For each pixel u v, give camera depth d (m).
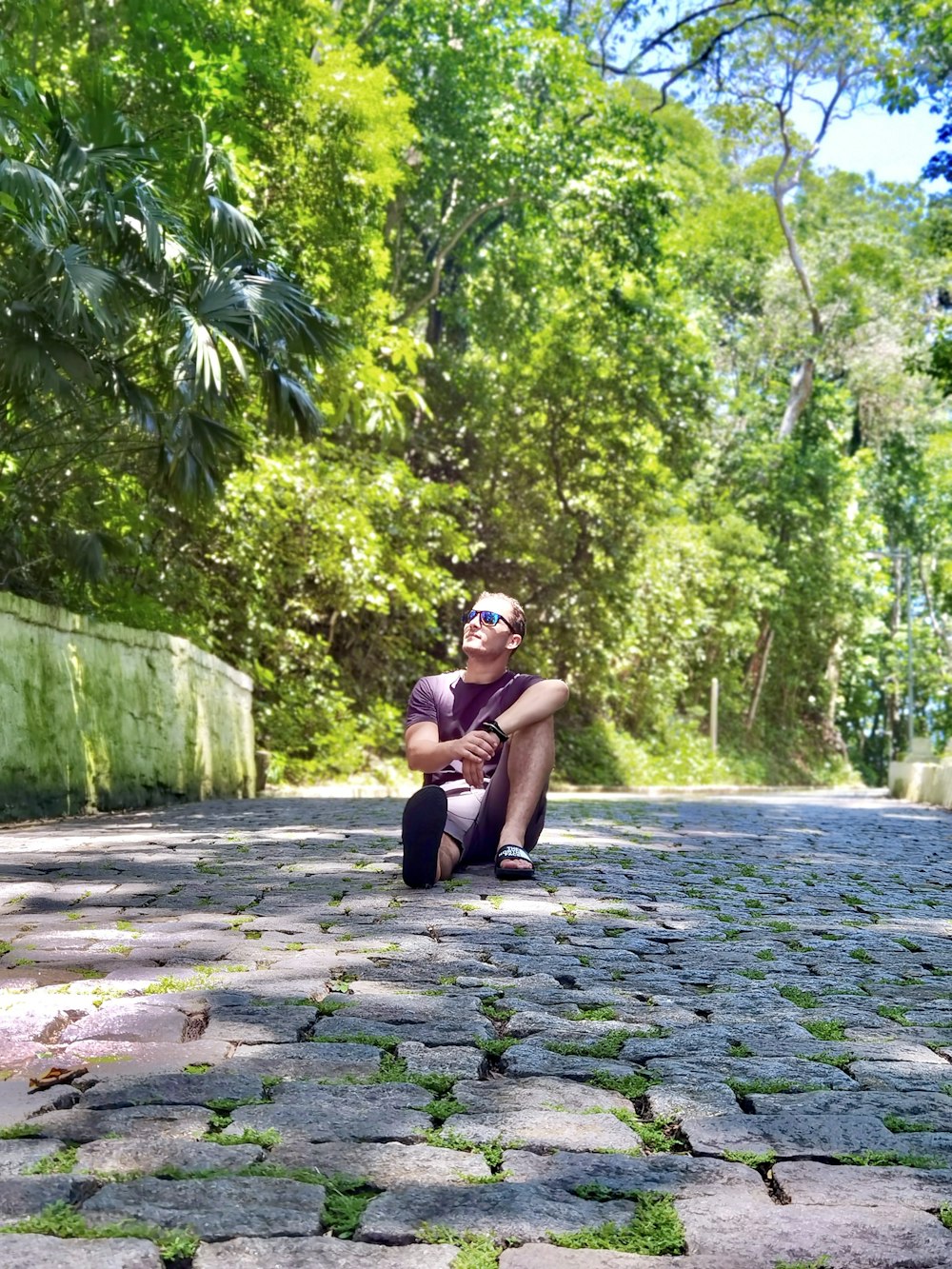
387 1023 3.23
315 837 8.43
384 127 18.05
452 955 4.19
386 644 25.06
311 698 22.06
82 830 8.72
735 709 45.75
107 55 13.33
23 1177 2.07
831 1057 3.05
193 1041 2.99
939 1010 3.65
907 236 45.22
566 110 27.03
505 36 25.78
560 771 31.53
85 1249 1.80
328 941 4.38
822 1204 2.07
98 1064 2.77
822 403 47.56
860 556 49.09
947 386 19.58
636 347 28.92
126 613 14.02
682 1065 2.94
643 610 35.19
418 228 28.86
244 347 11.79
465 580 29.92
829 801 21.05
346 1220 1.95
